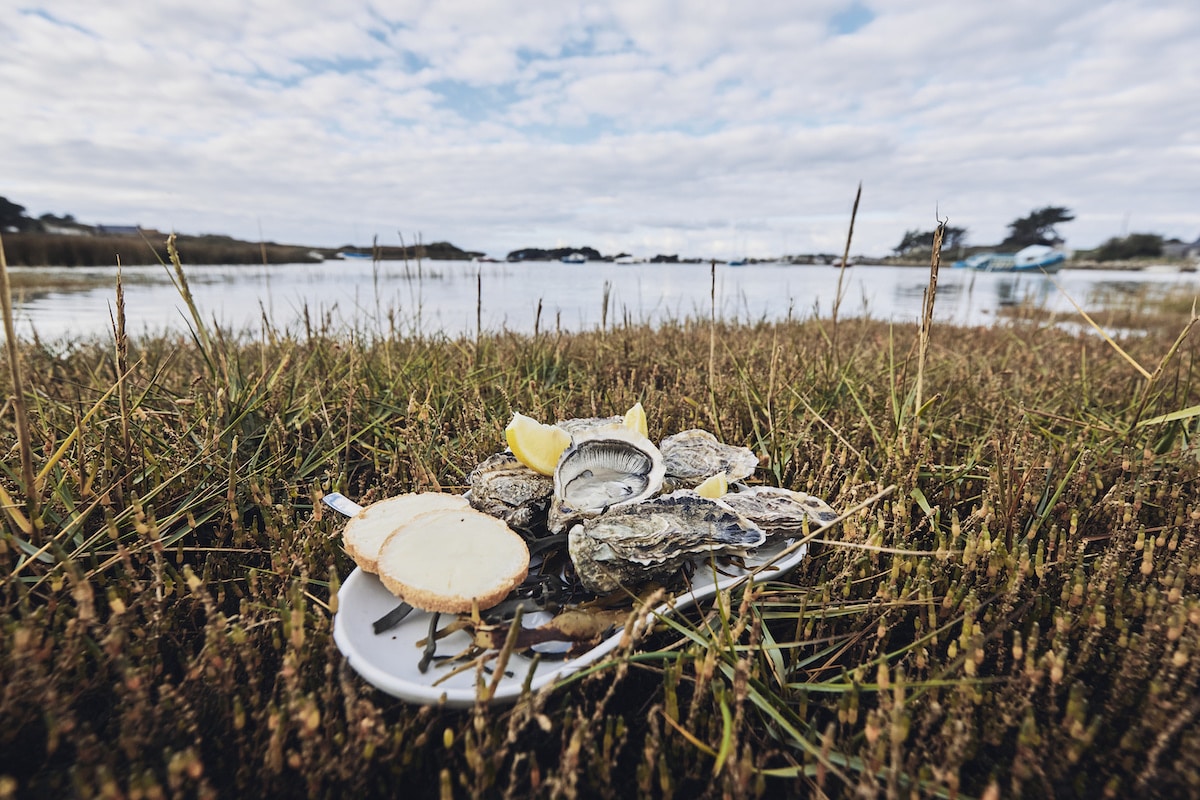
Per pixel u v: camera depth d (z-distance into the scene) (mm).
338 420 520
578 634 268
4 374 571
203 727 238
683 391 637
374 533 312
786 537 336
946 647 281
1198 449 417
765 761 220
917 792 194
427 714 229
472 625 266
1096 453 425
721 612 257
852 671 247
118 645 225
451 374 645
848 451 451
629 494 359
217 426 409
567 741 226
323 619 264
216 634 233
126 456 360
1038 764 209
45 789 208
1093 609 270
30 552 284
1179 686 235
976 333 1394
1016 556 307
